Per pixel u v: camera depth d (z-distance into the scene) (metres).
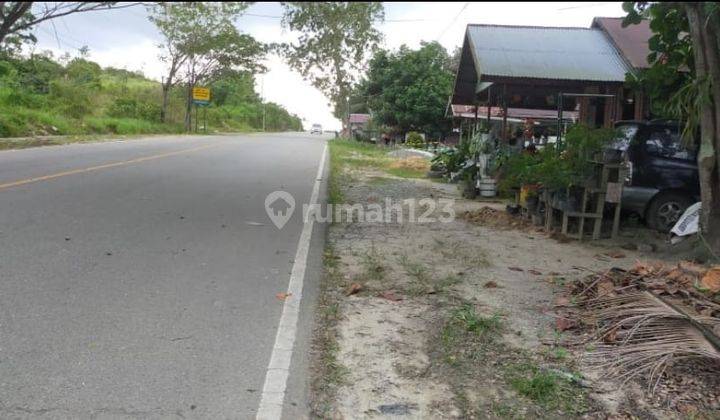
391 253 7.15
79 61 44.31
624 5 7.13
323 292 5.51
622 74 12.15
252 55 43.84
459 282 5.98
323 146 33.53
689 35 7.24
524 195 9.39
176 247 6.74
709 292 5.15
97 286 5.22
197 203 9.73
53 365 3.74
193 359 3.95
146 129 35.12
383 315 4.95
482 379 3.85
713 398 3.60
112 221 7.77
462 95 17.41
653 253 7.53
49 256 5.97
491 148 12.99
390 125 38.69
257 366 3.91
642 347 4.09
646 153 8.90
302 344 4.29
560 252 7.52
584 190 8.05
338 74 32.50
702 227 6.79
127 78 55.88
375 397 3.60
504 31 14.36
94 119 29.89
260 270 6.09
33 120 23.91
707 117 6.60
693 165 8.81
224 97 68.12
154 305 4.86
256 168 16.62
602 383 3.81
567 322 4.73
